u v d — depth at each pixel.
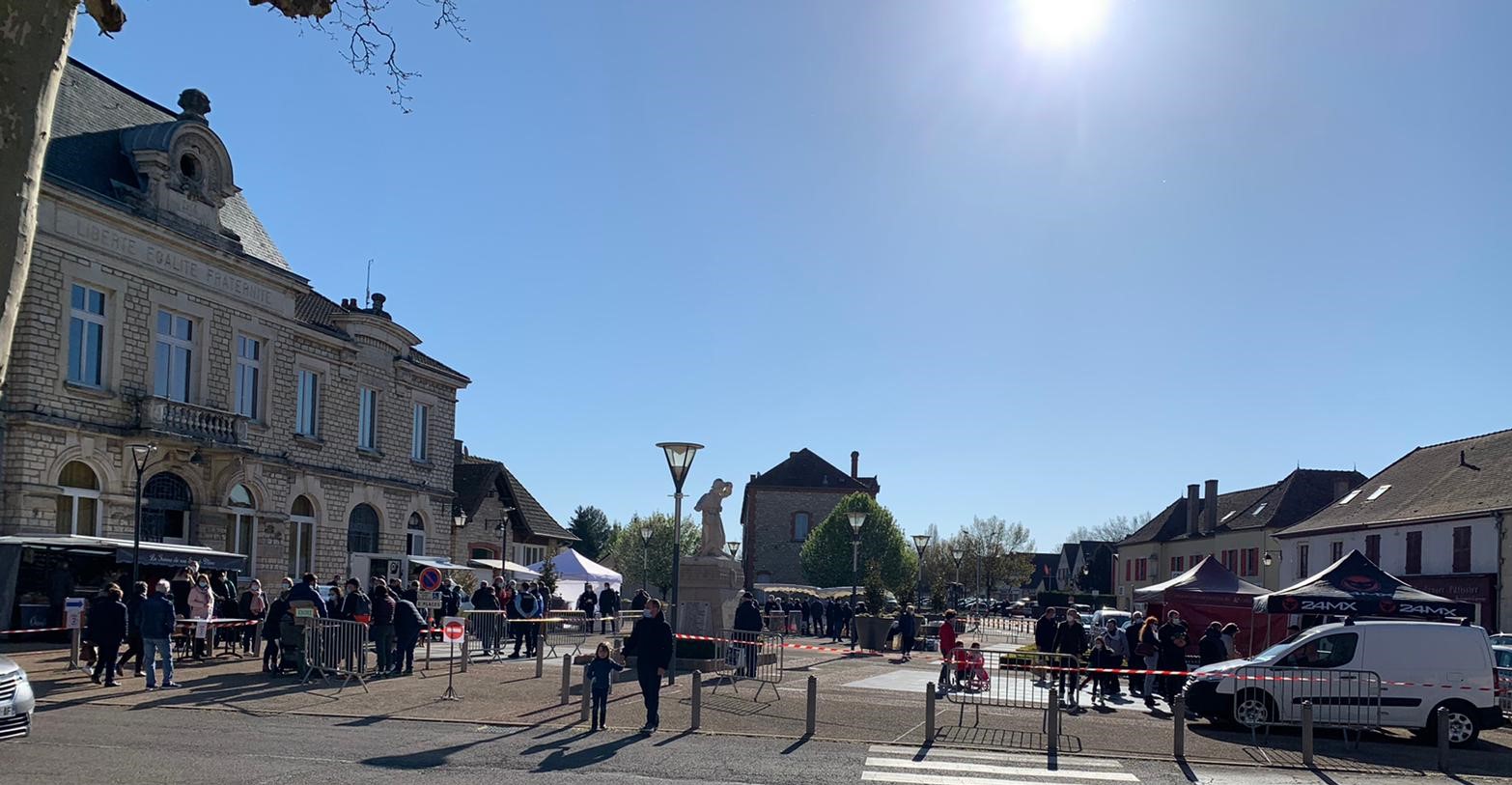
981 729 16.70
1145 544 76.31
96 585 25.30
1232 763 14.41
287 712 16.08
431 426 43.94
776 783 11.95
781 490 84.00
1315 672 17.00
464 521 47.47
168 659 18.30
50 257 25.98
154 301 29.00
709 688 20.70
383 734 14.39
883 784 12.12
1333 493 60.44
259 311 33.09
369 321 38.66
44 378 25.78
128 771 11.17
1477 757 15.77
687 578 26.12
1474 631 17.25
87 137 28.16
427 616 30.89
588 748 13.76
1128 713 20.23
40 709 15.48
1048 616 24.92
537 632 27.88
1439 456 45.53
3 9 5.45
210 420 30.38
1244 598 29.95
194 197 30.39
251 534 32.69
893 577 75.38
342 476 37.25
